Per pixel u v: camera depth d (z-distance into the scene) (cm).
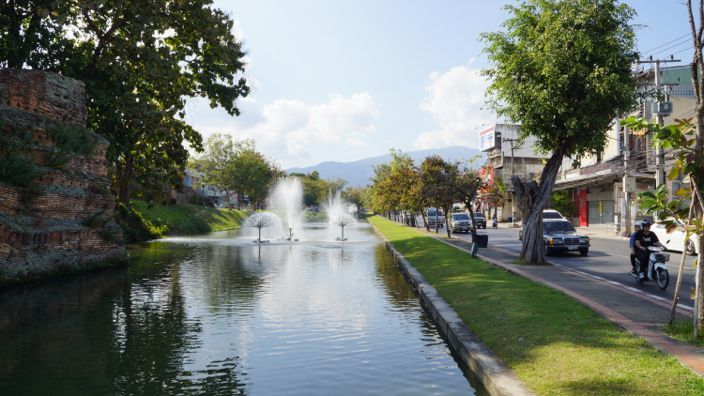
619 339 744
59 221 1900
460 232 4528
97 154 2206
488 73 1873
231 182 8912
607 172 4234
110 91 2466
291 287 1611
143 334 1016
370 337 987
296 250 3027
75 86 2184
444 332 993
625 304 1046
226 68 2689
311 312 1226
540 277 1502
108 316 1184
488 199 6034
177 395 680
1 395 681
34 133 1870
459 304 1130
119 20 2377
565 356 683
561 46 1653
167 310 1253
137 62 2398
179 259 2503
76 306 1305
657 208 806
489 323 918
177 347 920
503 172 6906
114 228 2195
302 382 731
